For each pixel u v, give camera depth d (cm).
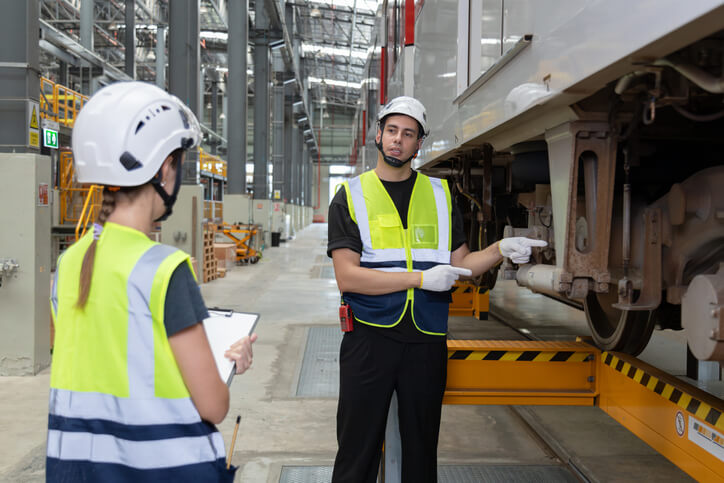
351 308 211
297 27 2880
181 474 110
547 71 197
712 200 216
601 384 255
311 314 772
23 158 467
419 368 207
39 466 312
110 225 115
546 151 318
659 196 282
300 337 631
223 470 116
